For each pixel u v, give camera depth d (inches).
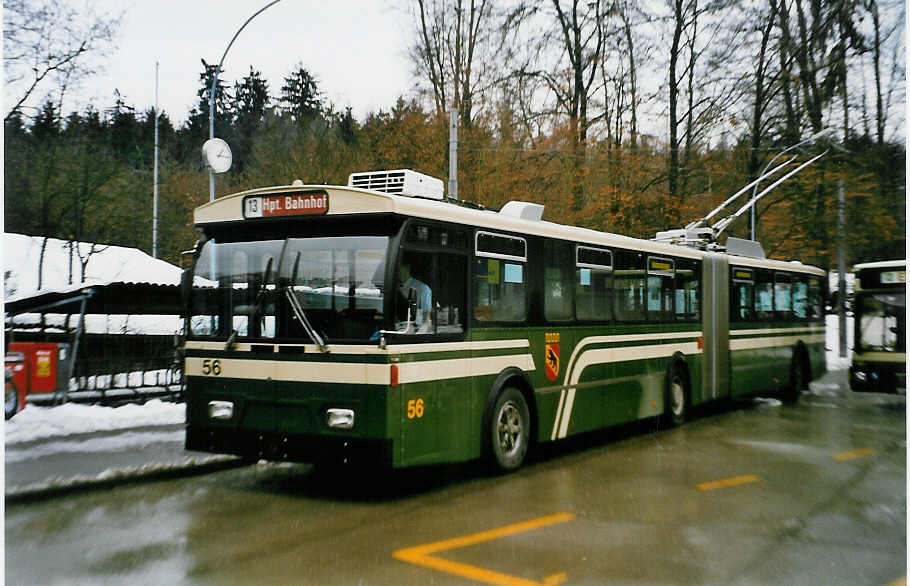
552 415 384.5
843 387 816.9
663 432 491.5
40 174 797.2
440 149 1035.9
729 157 1147.9
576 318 406.6
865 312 636.1
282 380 297.0
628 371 454.9
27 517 271.0
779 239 1133.7
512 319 355.9
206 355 313.7
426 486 326.3
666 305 500.4
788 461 389.1
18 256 840.9
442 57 1105.4
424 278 301.4
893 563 225.3
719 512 283.9
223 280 314.5
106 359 541.6
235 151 2086.6
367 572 213.0
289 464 372.2
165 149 1684.3
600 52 1143.6
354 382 284.2
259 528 257.8
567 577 209.9
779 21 1111.6
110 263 885.2
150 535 248.5
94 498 300.0
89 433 418.9
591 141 1121.4
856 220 1101.7
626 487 326.0
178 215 1320.1
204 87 2492.6
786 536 253.0
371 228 291.3
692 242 577.6
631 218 1077.1
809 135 1088.2
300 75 2288.4
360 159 1162.6
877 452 417.4
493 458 340.2
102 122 865.5
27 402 487.2
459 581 206.4
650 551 234.1
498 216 350.0
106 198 876.0
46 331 658.2
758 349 617.0
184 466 344.2
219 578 207.8
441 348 308.5
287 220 304.3
